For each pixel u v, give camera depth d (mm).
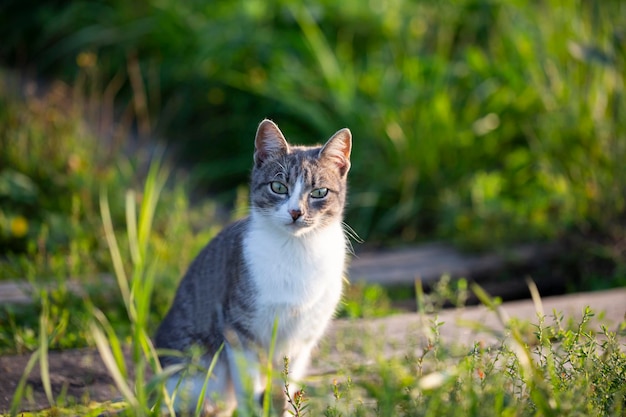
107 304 5840
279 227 4410
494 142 8188
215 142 9000
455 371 3711
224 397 4641
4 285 6027
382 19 9312
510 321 4434
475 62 8523
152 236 6754
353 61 9242
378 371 4230
